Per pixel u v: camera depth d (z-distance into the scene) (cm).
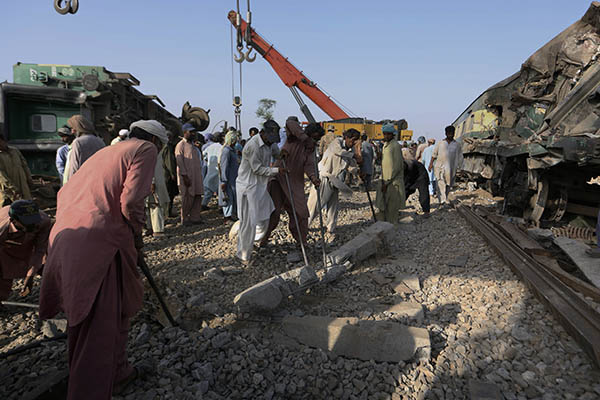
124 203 207
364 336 280
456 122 1545
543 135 623
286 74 2023
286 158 493
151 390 233
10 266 338
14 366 266
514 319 309
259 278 441
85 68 1034
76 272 193
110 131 1012
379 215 677
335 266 421
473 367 260
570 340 272
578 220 641
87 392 190
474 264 458
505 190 832
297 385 254
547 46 792
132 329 310
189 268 474
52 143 938
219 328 317
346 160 604
